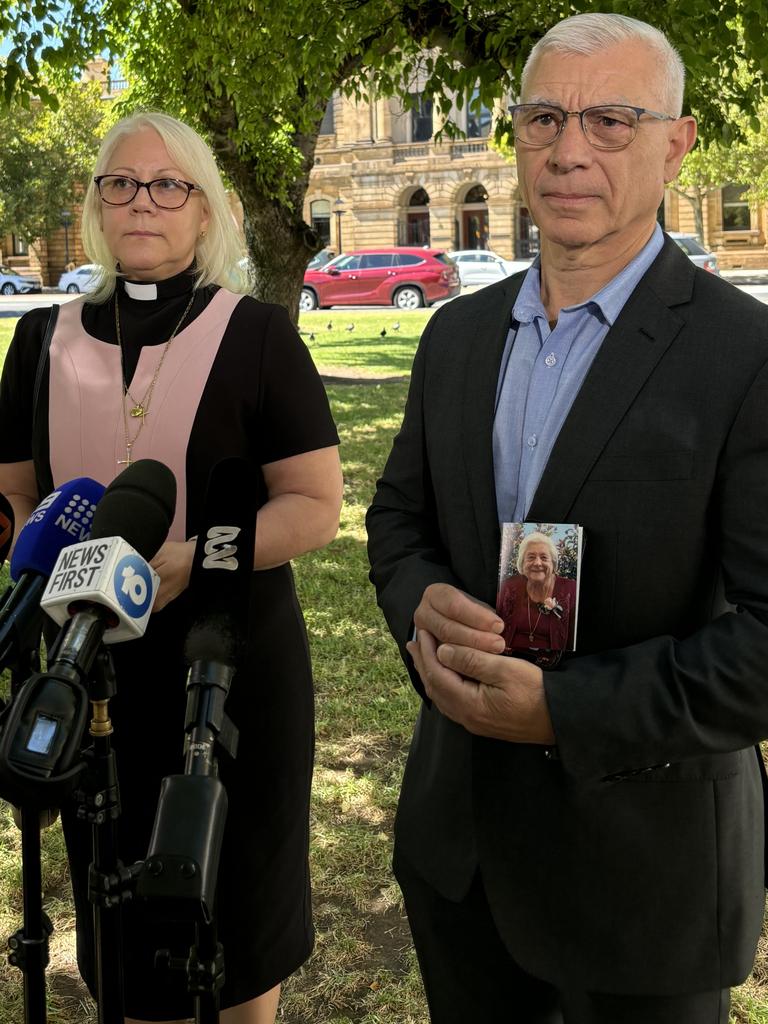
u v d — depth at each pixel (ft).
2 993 9.43
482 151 133.39
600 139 5.06
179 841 3.25
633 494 4.92
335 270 96.48
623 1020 5.24
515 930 5.28
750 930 5.30
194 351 6.81
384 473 6.32
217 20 24.45
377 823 12.01
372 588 19.97
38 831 4.05
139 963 6.54
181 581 6.05
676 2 16.44
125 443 6.70
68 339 7.02
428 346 6.05
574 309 5.27
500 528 5.43
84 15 24.13
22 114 123.54
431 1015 5.96
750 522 4.72
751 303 5.03
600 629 5.02
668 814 5.06
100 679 3.80
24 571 4.59
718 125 19.69
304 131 28.55
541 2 18.72
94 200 7.08
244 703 6.75
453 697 4.92
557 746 4.73
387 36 23.12
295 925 7.11
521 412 5.46
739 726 4.67
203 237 7.19
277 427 6.93
